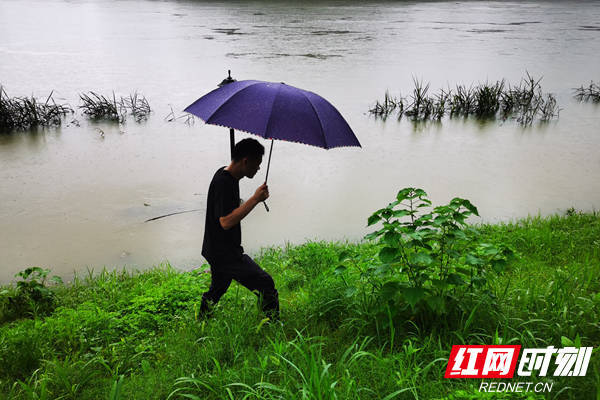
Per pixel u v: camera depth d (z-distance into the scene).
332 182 9.77
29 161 10.90
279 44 30.66
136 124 14.16
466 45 32.19
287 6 67.44
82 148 11.91
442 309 3.32
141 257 6.71
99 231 7.50
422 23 46.78
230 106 3.33
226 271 3.72
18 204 8.50
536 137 13.39
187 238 7.31
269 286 3.79
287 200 8.81
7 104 14.27
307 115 3.25
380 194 9.11
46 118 14.20
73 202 8.63
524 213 8.07
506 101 16.91
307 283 5.19
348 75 21.84
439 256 3.81
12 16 49.78
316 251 6.02
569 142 12.80
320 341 3.47
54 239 7.21
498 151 11.99
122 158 11.16
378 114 15.91
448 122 15.22
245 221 7.94
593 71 23.83
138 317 4.05
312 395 2.61
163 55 26.22
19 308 4.72
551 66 25.02
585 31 41.59
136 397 2.93
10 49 27.45
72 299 5.08
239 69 22.48
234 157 3.48
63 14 53.19
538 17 56.53
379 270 3.43
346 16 53.06
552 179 9.86
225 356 3.34
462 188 9.37
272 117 3.19
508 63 25.81
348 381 2.79
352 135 3.49
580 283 4.34
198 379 3.01
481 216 7.95
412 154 11.72
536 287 4.14
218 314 3.91
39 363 3.40
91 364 3.36
